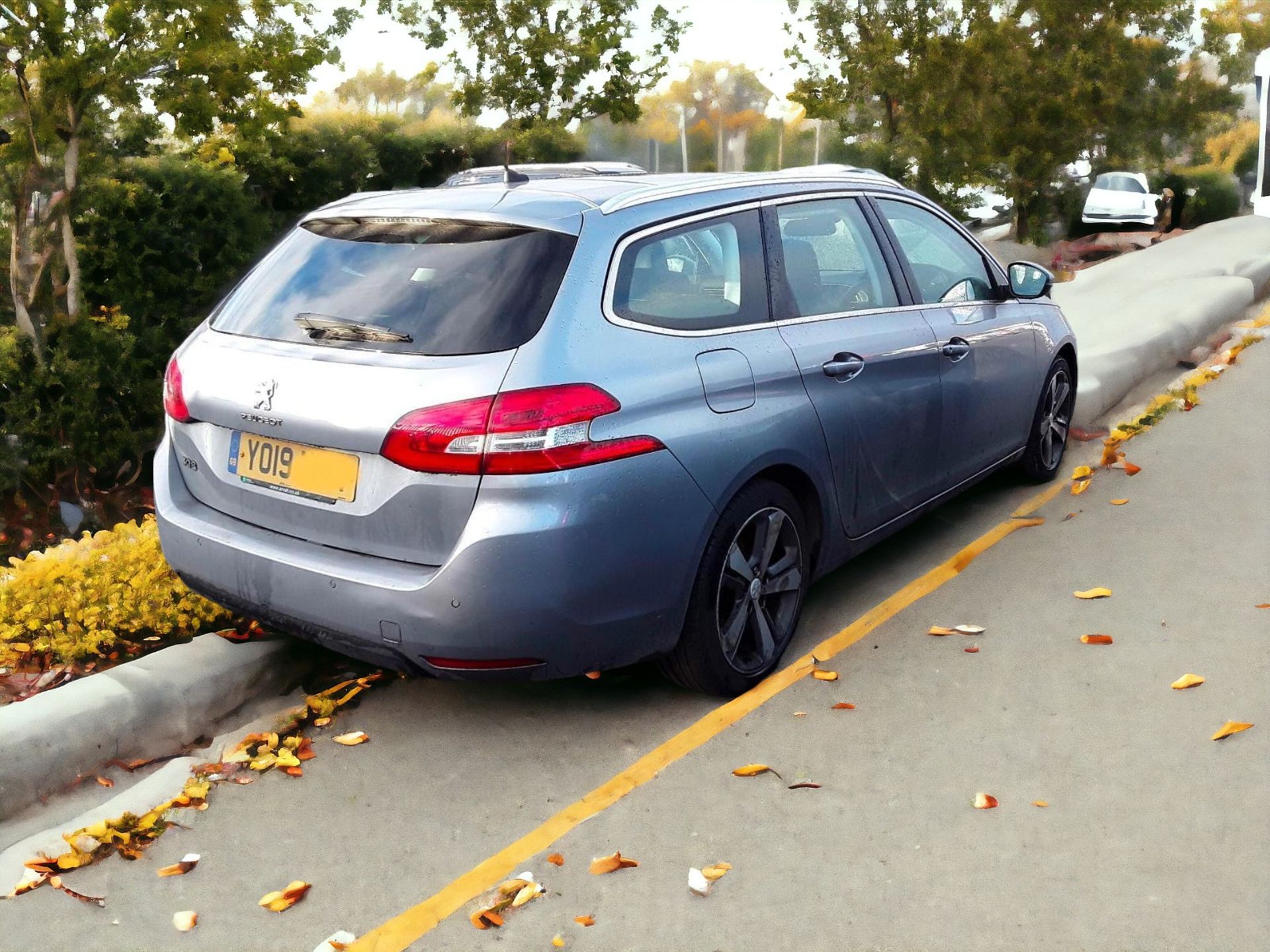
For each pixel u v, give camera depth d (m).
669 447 3.36
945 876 2.96
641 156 23.48
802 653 4.21
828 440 4.00
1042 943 2.71
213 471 3.64
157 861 3.18
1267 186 16.94
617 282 3.44
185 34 12.32
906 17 19.36
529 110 20.67
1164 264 12.15
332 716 3.87
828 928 2.81
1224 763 3.37
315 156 15.48
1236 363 8.36
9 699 3.95
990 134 19.09
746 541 3.81
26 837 3.27
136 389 12.14
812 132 32.72
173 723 3.71
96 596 4.30
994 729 3.63
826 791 3.35
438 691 4.02
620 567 3.28
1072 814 3.18
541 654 3.24
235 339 3.62
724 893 2.95
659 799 3.35
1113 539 5.16
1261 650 4.02
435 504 3.15
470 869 3.10
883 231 4.59
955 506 5.75
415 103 19.03
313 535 3.39
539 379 3.15
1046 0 18.73
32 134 11.53
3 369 11.51
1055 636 4.24
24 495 11.91
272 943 2.86
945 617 4.46
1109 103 18.52
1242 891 2.83
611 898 2.96
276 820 3.34
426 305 3.32
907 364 4.41
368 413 3.20
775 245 4.02
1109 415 7.30
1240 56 19.50
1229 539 5.06
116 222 12.10
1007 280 5.34
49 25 11.09
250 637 4.11
